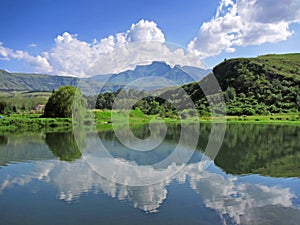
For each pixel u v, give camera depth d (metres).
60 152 16.64
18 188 9.88
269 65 68.94
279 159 15.01
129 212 7.82
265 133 28.12
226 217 7.71
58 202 8.46
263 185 10.27
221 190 9.60
